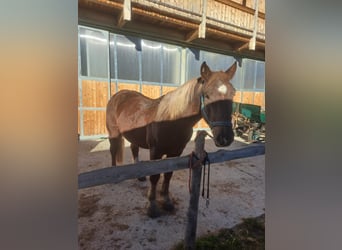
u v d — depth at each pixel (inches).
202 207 79.7
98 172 36.4
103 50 175.8
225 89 54.1
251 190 96.6
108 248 55.8
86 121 176.6
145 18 176.7
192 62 222.5
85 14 161.5
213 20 198.2
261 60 272.4
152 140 66.7
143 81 199.5
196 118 61.6
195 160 47.6
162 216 71.7
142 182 99.9
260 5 229.8
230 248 58.4
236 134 217.8
